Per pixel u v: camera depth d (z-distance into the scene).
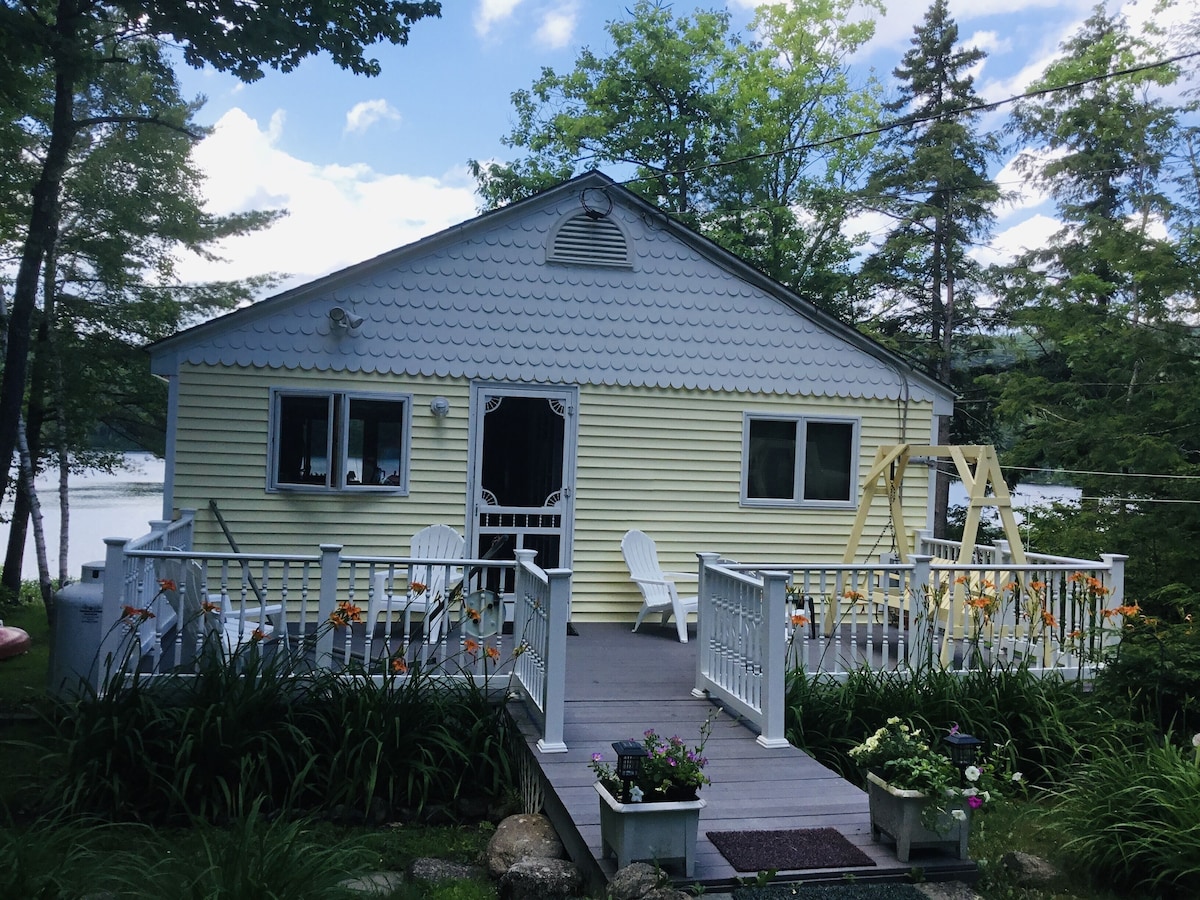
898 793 4.22
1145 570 11.88
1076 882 4.48
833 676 6.63
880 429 10.18
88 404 14.11
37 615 13.20
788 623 7.38
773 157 22.92
